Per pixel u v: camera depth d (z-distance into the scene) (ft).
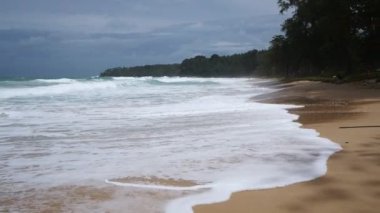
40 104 63.57
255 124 41.42
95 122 44.73
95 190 20.04
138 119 46.85
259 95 85.56
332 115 46.62
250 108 57.41
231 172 22.81
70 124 43.27
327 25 178.40
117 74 517.96
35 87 96.32
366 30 183.32
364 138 31.40
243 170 23.17
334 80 126.93
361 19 179.52
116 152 29.09
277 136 33.83
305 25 221.25
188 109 56.85
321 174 21.86
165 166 24.66
